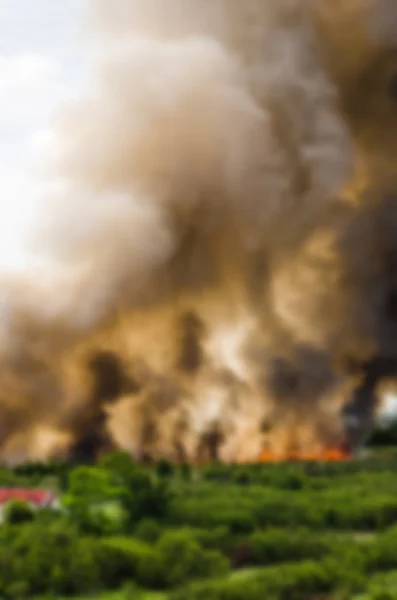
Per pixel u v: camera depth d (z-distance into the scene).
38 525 27.11
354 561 25.81
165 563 24.81
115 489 31.05
